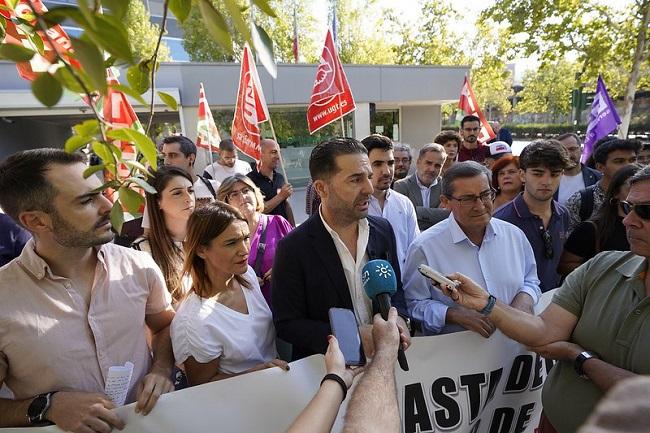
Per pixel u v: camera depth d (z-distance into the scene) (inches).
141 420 61.5
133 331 66.2
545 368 86.4
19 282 57.6
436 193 167.0
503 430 86.3
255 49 25.2
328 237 78.0
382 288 68.1
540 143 105.1
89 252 63.7
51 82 21.6
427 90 527.5
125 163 30.6
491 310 70.3
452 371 79.8
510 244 90.4
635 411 22.3
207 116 211.8
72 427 55.6
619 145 122.3
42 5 32.7
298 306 77.2
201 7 24.5
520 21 420.5
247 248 75.3
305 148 483.2
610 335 60.2
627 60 412.8
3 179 55.8
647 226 55.6
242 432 67.9
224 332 70.4
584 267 68.2
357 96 488.4
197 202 140.3
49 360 57.7
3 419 56.9
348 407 40.6
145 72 31.7
